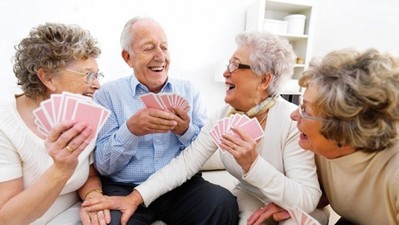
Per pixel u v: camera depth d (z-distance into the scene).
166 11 2.80
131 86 1.37
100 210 1.01
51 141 0.72
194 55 3.01
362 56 0.72
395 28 2.25
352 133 0.71
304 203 0.91
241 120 0.99
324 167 0.98
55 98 0.73
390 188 0.77
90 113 0.74
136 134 1.13
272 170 0.93
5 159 0.85
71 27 0.97
